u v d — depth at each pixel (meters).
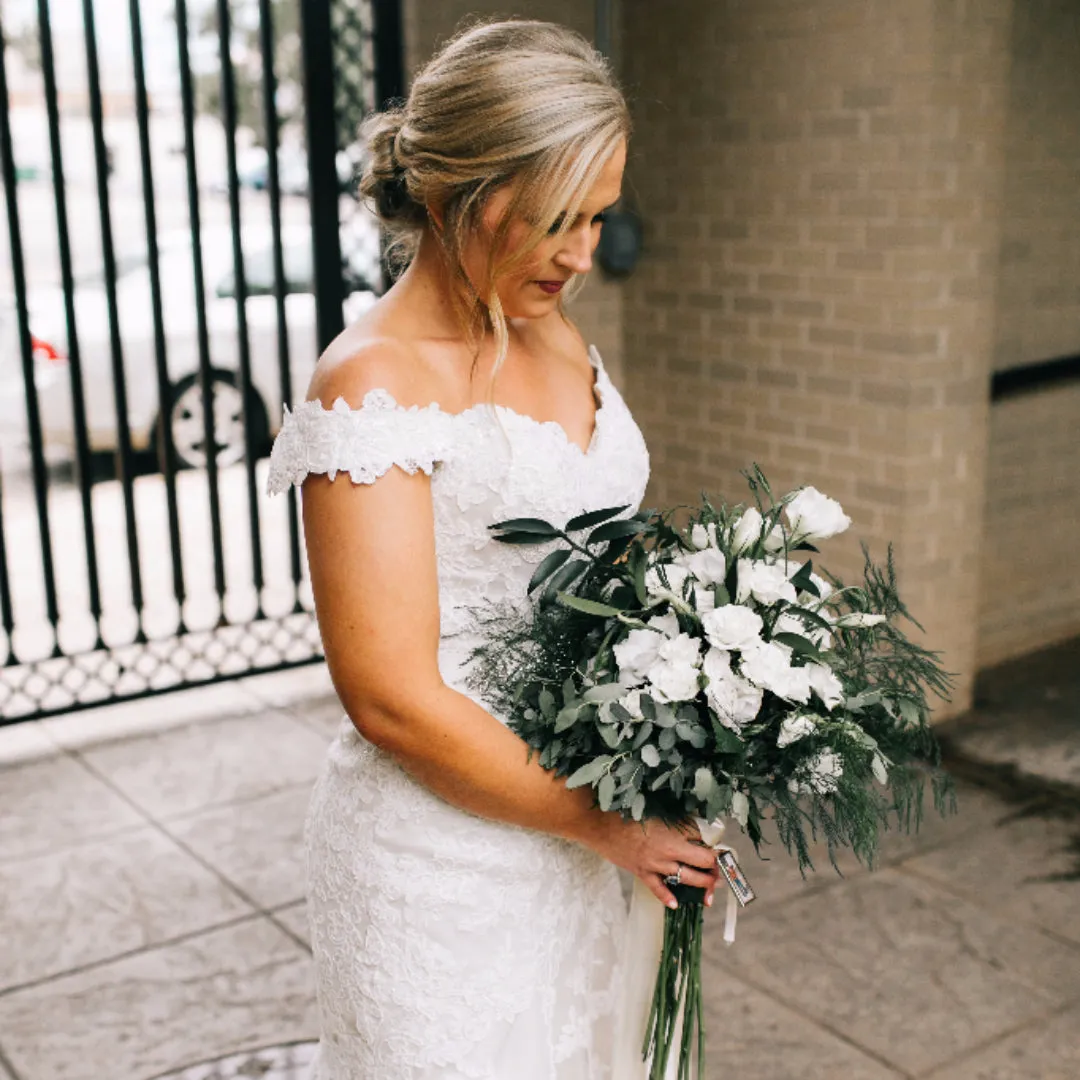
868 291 3.90
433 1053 1.58
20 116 13.45
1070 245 4.34
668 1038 1.61
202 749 4.15
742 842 3.53
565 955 1.67
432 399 1.46
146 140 3.99
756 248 4.23
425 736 1.42
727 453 4.48
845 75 3.83
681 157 4.43
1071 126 4.23
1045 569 4.68
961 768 3.92
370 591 1.39
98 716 4.41
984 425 4.03
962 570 4.11
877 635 1.56
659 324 4.64
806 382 4.15
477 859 1.56
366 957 1.60
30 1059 2.62
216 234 7.50
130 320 6.97
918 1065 2.59
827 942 3.04
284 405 1.53
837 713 1.46
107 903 3.22
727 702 1.38
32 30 13.34
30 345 4.02
